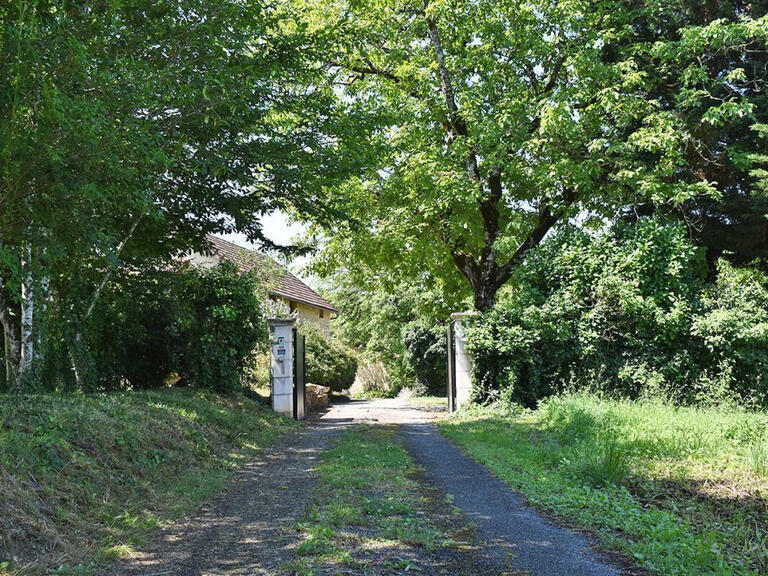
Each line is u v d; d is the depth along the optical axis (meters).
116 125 6.39
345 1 17.16
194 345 13.38
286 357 14.71
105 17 6.74
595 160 15.29
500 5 16.47
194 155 9.30
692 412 11.06
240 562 4.42
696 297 14.49
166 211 10.70
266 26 9.91
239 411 12.32
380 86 18.05
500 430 11.37
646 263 14.12
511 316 14.81
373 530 5.12
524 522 5.39
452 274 19.91
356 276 21.19
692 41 14.23
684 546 4.42
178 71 7.80
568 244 15.08
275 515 5.72
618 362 14.40
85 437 6.62
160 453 7.51
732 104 13.75
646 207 17.08
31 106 5.66
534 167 15.89
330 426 13.64
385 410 18.53
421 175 15.86
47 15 5.88
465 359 15.12
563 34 16.42
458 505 6.02
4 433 5.75
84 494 5.56
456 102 17.06
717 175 16.48
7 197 5.72
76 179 5.66
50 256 6.62
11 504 4.66
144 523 5.35
